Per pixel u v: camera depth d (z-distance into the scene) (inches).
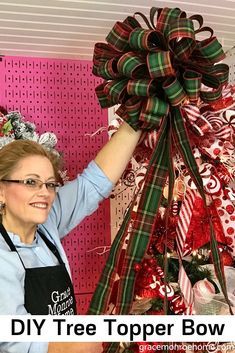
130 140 57.6
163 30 49.0
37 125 80.1
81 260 82.6
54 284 55.8
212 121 54.3
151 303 56.2
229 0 61.4
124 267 50.5
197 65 50.6
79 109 82.7
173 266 57.6
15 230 55.6
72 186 62.1
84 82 82.9
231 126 54.9
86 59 82.3
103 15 64.0
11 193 53.4
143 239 50.5
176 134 51.2
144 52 49.6
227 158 56.7
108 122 84.0
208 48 49.6
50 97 81.0
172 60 49.6
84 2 59.9
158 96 50.9
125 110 52.8
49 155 58.1
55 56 80.1
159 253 57.1
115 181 61.1
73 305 59.1
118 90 50.4
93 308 50.9
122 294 50.2
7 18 64.0
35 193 53.2
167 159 51.4
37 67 80.4
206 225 57.7
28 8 61.1
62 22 65.9
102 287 51.0
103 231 83.8
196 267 58.2
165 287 47.5
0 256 50.3
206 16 66.5
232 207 59.2
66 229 64.2
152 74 47.4
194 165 50.2
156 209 50.9
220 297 57.6
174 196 57.4
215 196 57.3
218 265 49.5
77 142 82.6
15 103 79.0
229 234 59.0
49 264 57.4
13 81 79.0
